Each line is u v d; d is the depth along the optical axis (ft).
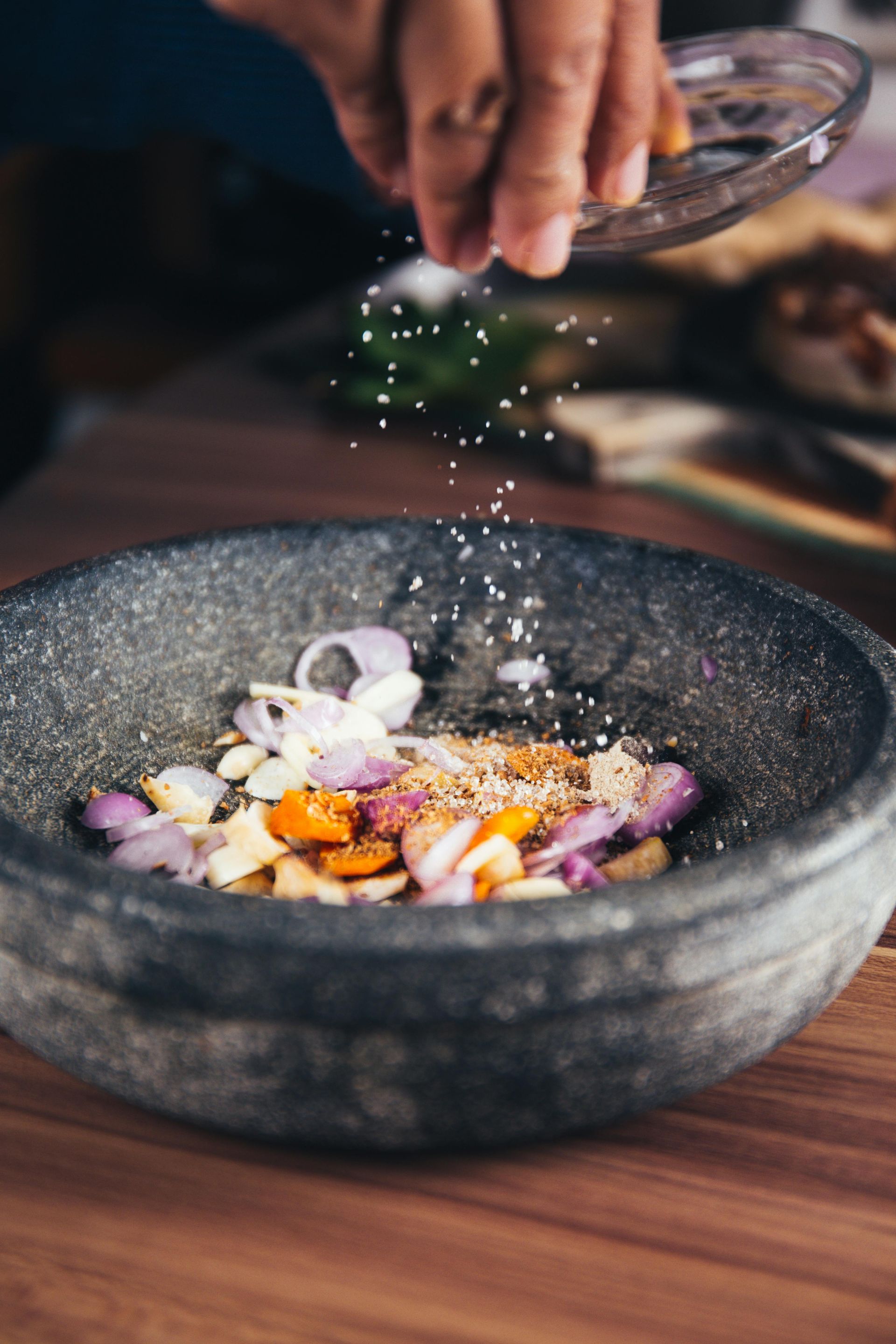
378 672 1.34
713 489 1.88
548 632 1.34
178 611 1.28
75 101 2.35
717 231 1.25
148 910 0.87
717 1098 1.01
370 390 2.10
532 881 1.07
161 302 4.04
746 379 2.11
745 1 2.50
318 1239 0.93
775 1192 0.96
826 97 1.24
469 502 1.86
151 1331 0.89
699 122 1.28
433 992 0.86
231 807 1.20
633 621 1.29
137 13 2.27
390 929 0.86
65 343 3.71
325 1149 0.94
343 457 2.05
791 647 1.17
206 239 4.11
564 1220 0.94
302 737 1.25
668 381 2.23
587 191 1.14
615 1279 0.91
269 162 2.39
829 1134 0.99
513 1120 0.91
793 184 1.18
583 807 1.17
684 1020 0.90
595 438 1.93
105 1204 0.95
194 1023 0.88
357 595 1.35
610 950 0.86
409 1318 0.90
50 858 0.90
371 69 0.99
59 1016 0.92
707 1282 0.91
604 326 2.43
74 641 1.21
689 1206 0.95
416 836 1.10
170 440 2.10
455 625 1.36
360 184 2.32
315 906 0.87
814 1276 0.92
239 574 1.31
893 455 1.77
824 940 0.93
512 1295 0.91
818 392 1.89
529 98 0.98
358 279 3.93
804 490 1.87
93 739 1.21
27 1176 0.96
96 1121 0.99
